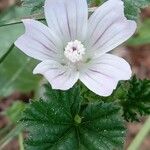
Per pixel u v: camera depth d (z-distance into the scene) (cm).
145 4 6
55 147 5
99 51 5
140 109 5
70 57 5
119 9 5
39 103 5
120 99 5
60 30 5
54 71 5
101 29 5
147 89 5
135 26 5
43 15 6
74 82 5
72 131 5
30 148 5
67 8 5
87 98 5
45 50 5
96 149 5
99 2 6
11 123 8
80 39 5
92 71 5
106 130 5
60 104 5
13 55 8
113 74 5
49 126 5
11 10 8
